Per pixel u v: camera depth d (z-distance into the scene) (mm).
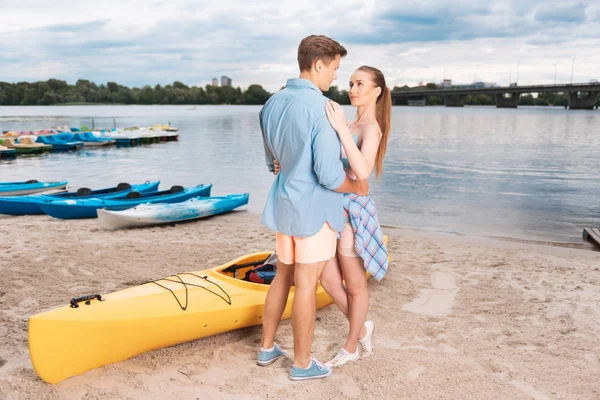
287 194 2770
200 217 8742
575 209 10516
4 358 3346
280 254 3025
